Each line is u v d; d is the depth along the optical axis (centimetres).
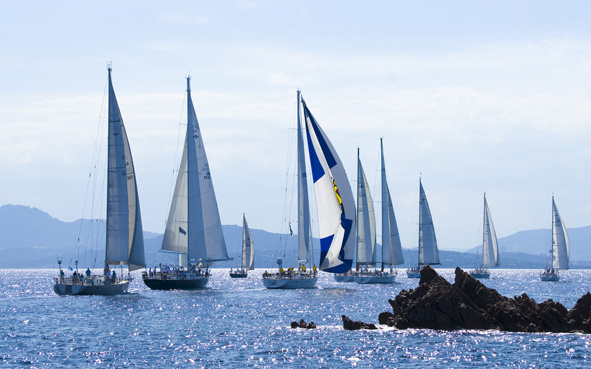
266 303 13038
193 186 15525
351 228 15562
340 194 15438
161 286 15325
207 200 15638
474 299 9131
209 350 7650
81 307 11969
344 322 9169
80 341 8281
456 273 9419
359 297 14575
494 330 8619
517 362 6981
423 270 9425
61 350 7694
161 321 10106
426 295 8981
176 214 15600
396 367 6806
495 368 6775
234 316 10800
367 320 10369
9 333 8881
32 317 10544
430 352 7419
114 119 14112
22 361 7106
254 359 7156
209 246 15612
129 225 14362
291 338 8381
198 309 11825
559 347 7644
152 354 7450
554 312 8681
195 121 15588
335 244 15550
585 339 8100
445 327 8738
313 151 15525
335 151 15450
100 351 7631
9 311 11369
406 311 9044
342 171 15475
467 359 7106
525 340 8025
